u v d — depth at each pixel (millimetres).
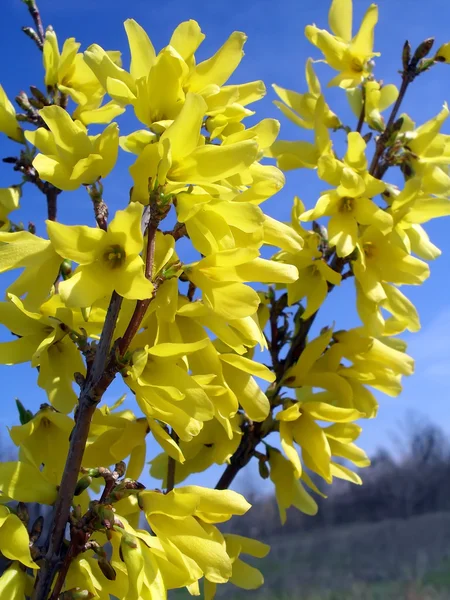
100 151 196
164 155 182
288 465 295
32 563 180
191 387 194
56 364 233
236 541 259
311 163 341
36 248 202
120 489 201
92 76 292
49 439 225
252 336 211
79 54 289
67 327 218
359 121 347
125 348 187
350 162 300
